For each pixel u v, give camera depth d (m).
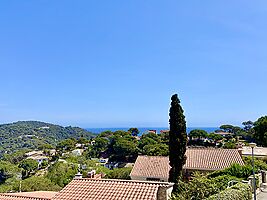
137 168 36.59
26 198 19.11
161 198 16.61
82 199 16.69
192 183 19.38
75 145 107.56
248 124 106.88
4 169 70.00
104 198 16.45
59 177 51.00
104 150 84.69
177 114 25.53
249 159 33.78
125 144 75.12
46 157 93.75
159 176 34.31
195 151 37.34
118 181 18.28
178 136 25.31
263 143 62.50
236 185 18.75
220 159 34.75
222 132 105.75
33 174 70.38
